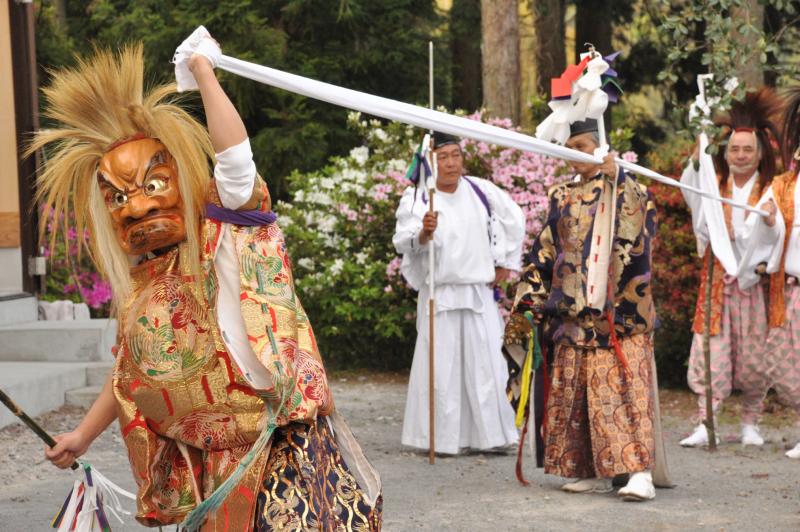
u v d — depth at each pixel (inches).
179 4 738.2
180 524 134.2
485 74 640.4
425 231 320.8
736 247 337.7
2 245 457.7
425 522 236.8
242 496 127.0
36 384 356.5
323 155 730.2
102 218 134.2
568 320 264.7
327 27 770.2
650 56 825.5
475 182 337.1
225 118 126.1
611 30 860.0
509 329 275.4
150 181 128.9
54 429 335.9
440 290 327.6
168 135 129.6
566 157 194.2
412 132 516.4
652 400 266.8
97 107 132.3
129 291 134.0
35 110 461.4
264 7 762.8
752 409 343.6
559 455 267.7
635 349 261.1
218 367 129.6
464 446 327.9
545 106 602.5
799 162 331.6
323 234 506.3
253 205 130.8
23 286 460.8
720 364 337.4
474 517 242.1
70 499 139.9
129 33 737.0
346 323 507.8
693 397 441.4
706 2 294.7
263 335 127.3
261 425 129.9
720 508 251.4
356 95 149.6
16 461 293.4
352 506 134.6
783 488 274.2
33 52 462.9
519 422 275.6
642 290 260.5
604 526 233.8
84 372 394.0
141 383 131.8
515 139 181.6
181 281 131.3
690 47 302.7
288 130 731.4
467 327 327.3
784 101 337.7
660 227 437.7
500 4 632.4
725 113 338.0
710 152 313.3
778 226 326.0
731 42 296.2
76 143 135.0
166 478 135.2
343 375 506.6
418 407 327.0
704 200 334.6
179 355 130.3
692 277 436.5
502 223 335.0
